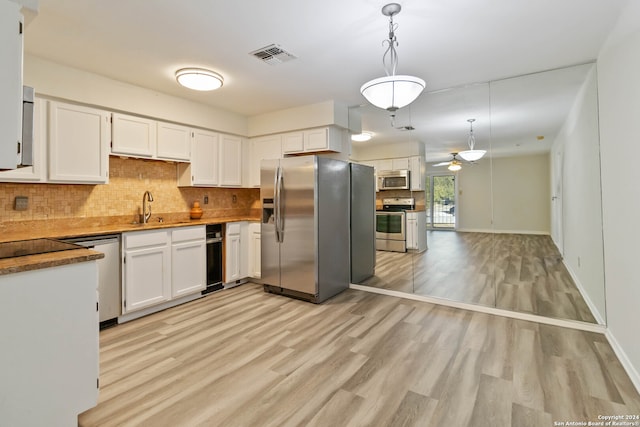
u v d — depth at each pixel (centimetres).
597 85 263
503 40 235
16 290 128
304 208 340
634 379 185
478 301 325
